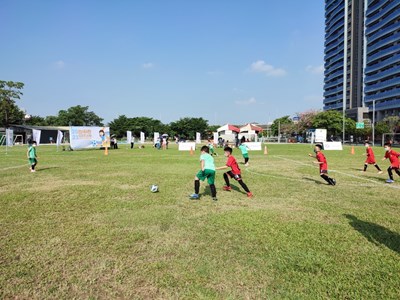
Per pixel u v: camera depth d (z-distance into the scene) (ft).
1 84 204.74
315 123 229.25
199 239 15.65
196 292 10.58
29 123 273.13
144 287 11.00
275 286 10.96
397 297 10.23
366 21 244.63
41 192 28.35
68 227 17.72
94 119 314.76
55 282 11.42
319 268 12.34
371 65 241.96
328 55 320.50
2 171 44.88
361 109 247.91
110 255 13.73
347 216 19.98
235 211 21.25
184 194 27.43
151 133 274.36
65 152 95.04
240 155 79.20
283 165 53.88
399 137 182.91
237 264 12.71
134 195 26.89
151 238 15.81
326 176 32.60
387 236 16.02
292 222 18.56
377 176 39.83
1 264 12.91
